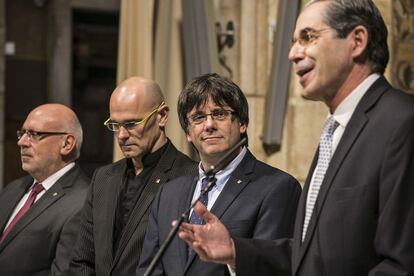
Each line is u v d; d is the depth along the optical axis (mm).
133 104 2799
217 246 1952
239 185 2430
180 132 4023
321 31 1811
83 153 5988
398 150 1699
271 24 4043
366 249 1726
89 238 2893
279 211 2359
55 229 3201
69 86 5707
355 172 1765
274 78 3920
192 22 3934
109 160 6074
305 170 3982
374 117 1787
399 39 3711
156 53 4121
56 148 3416
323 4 1833
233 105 2432
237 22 4078
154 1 4148
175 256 2400
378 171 1728
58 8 5684
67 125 3451
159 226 2498
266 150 4039
